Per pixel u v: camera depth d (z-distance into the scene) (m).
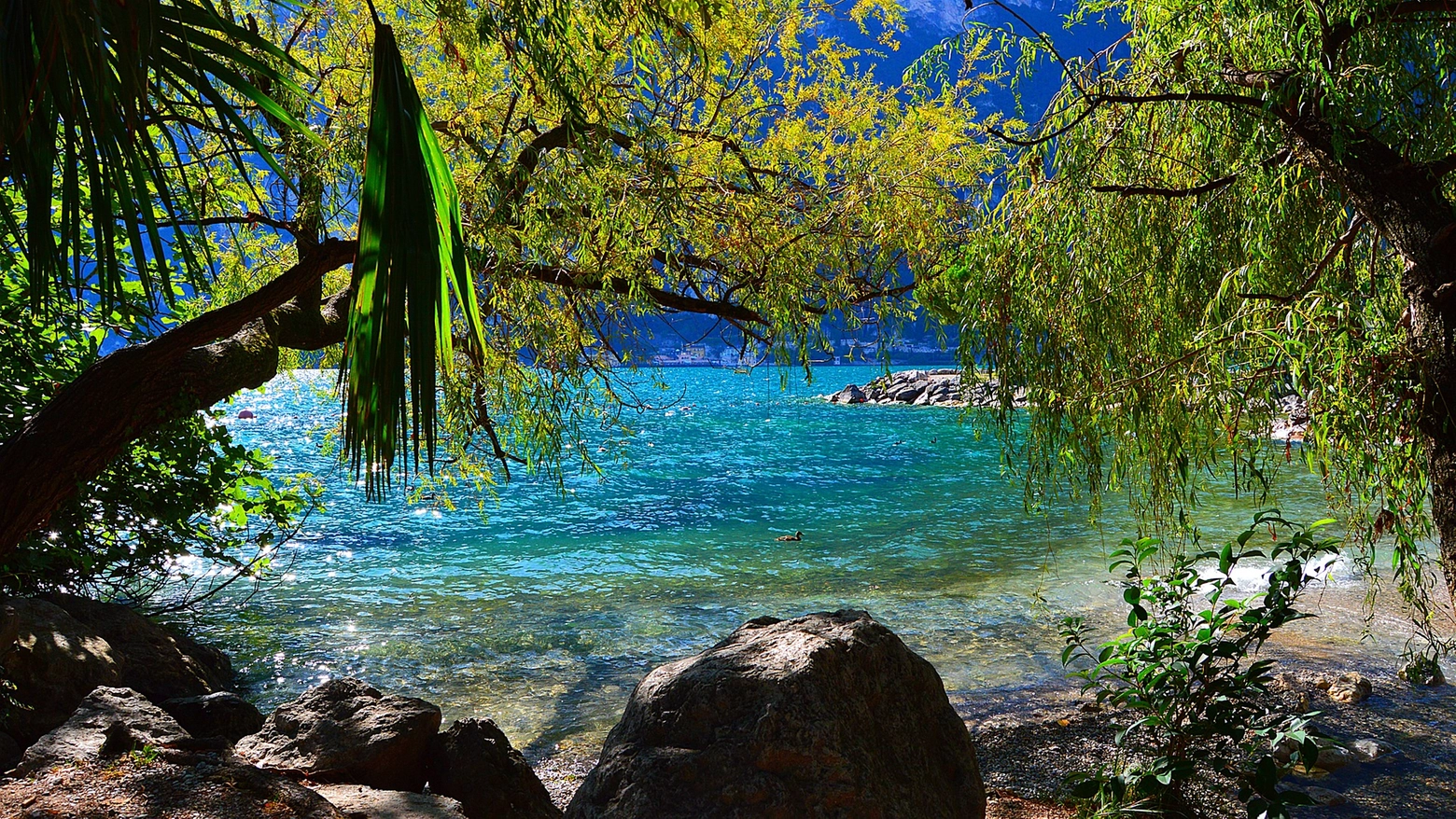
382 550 13.69
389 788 4.66
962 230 6.25
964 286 4.82
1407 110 4.20
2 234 5.78
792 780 3.13
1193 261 4.50
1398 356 3.58
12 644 5.63
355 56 6.57
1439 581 9.67
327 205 5.73
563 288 7.05
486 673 8.30
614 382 7.54
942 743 3.63
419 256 2.43
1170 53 4.30
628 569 12.58
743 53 6.76
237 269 7.38
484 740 4.89
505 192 5.81
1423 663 6.82
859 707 3.35
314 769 4.52
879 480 20.69
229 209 6.60
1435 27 4.18
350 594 11.15
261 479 8.79
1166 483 4.50
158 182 2.58
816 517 16.39
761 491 19.41
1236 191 4.46
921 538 14.33
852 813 3.08
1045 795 5.40
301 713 4.94
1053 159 4.52
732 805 3.09
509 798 4.76
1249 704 4.01
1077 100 4.54
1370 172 3.74
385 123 2.48
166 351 4.48
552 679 8.12
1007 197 4.67
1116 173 4.59
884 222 6.46
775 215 6.84
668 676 3.47
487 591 11.34
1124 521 15.13
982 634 9.23
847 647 3.50
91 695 4.69
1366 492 3.87
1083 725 6.54
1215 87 4.26
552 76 4.82
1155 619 4.27
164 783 3.86
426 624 9.88
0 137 2.18
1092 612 9.86
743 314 7.16
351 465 2.33
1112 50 4.55
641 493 19.14
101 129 2.31
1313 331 3.73
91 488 7.21
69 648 6.09
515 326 6.95
